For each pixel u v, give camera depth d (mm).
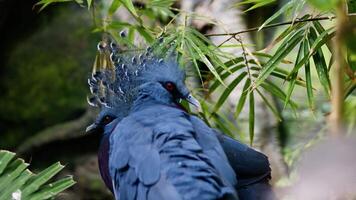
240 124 9422
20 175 6340
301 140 10359
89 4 7121
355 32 3795
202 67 8188
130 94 6281
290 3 6375
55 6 14000
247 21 9664
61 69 13625
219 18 9469
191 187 4871
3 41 13977
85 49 13625
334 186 3592
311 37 6629
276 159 9688
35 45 13844
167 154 5148
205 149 5289
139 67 6234
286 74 7520
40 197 6273
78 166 13094
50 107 13484
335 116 3795
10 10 13734
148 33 7477
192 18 8602
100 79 6551
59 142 13180
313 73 10852
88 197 12906
